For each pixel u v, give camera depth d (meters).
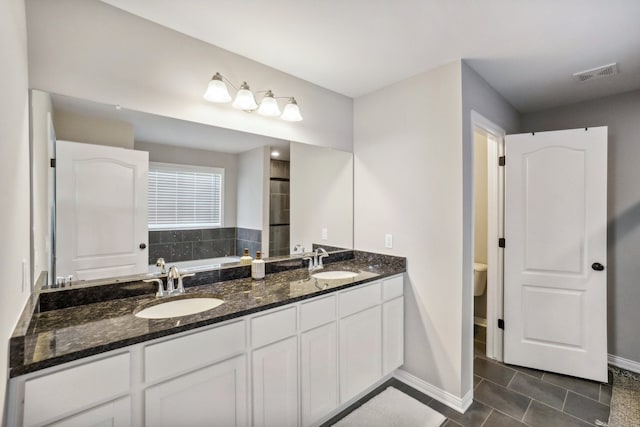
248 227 2.08
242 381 1.42
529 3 1.45
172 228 1.76
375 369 2.13
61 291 1.39
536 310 2.50
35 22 1.31
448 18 1.58
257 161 2.11
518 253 2.55
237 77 1.96
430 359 2.19
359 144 2.67
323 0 1.45
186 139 1.78
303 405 1.69
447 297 2.09
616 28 1.64
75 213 1.43
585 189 2.34
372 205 2.56
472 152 2.12
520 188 2.54
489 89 2.39
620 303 2.53
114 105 1.52
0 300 0.80
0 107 0.81
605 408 2.01
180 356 1.22
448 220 2.08
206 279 1.88
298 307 1.66
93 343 1.05
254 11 1.53
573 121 2.77
